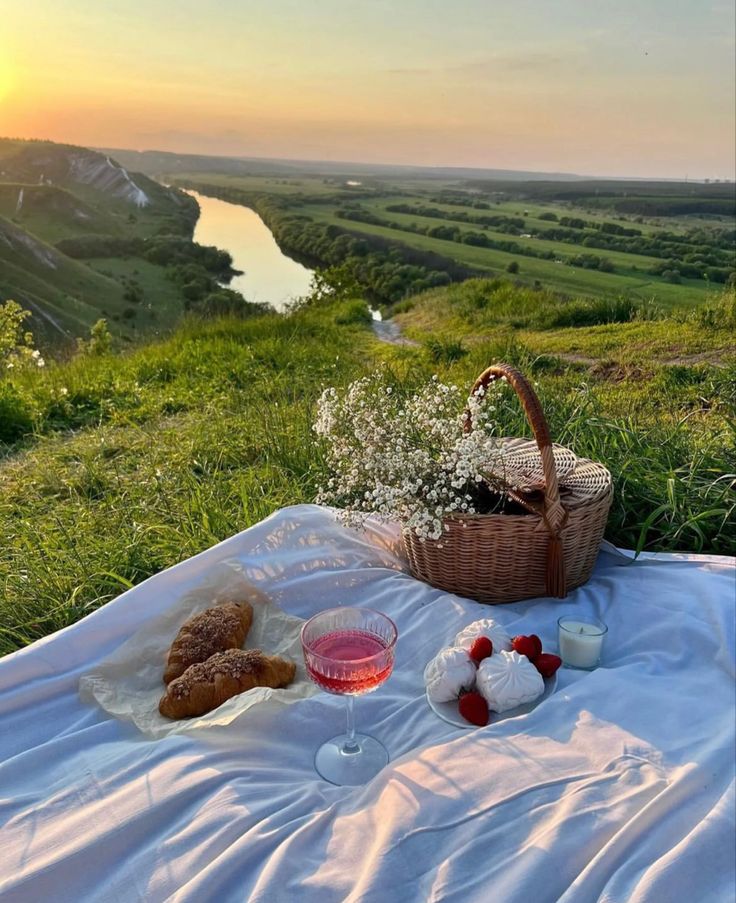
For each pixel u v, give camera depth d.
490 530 2.37
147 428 6.30
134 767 1.68
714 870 1.29
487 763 1.59
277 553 2.67
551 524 2.34
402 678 2.12
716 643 2.05
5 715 2.00
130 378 8.70
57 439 6.38
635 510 3.40
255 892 1.31
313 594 2.53
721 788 1.47
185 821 1.53
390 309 21.72
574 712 1.76
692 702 1.77
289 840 1.44
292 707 1.89
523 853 1.34
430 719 1.90
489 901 1.25
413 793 1.53
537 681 1.89
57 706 2.04
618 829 1.39
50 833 1.50
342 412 2.74
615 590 2.45
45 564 3.45
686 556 2.65
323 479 4.14
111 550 3.47
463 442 2.39
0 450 6.28
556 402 4.71
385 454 2.54
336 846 1.44
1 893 1.36
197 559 2.52
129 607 2.31
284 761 1.79
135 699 2.04
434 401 2.67
